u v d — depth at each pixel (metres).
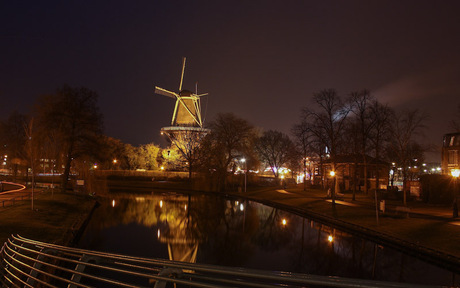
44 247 7.43
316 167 83.00
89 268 19.03
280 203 51.28
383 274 18.70
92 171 65.75
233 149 73.50
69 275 17.77
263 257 23.80
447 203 39.66
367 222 30.27
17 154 64.88
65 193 48.31
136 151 111.06
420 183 47.91
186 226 35.53
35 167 42.03
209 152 73.62
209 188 79.50
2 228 22.00
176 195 69.75
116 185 88.19
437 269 19.12
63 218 30.31
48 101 45.66
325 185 71.69
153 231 32.44
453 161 43.88
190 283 3.97
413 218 29.52
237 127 72.56
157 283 4.30
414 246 21.92
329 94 41.69
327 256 23.33
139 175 96.06
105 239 28.66
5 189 55.00
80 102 47.97
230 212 46.16
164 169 106.62
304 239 29.05
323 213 38.06
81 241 27.66
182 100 98.56
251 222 38.19
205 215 43.34
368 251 24.00
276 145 93.56
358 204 42.28
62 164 50.50
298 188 77.00
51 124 45.16
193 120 97.19
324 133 42.84
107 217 39.50
